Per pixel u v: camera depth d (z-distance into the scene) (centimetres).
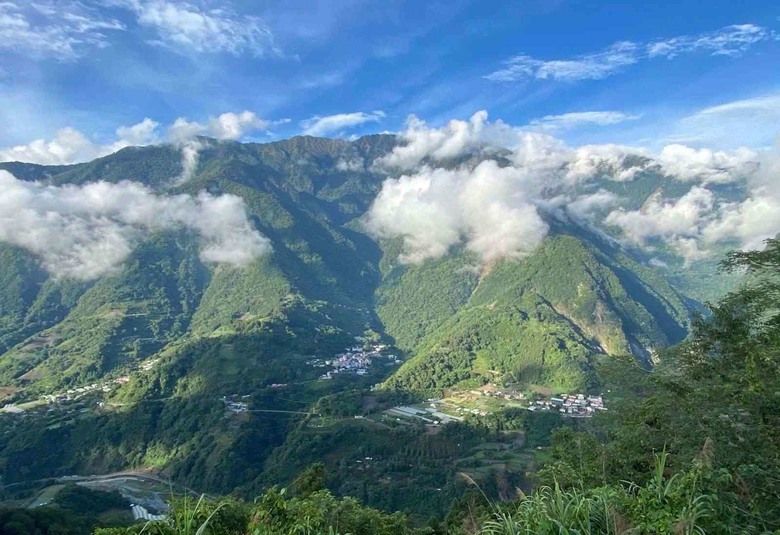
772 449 1137
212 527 1005
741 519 887
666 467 1338
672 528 745
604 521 811
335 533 1146
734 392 1421
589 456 1758
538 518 828
